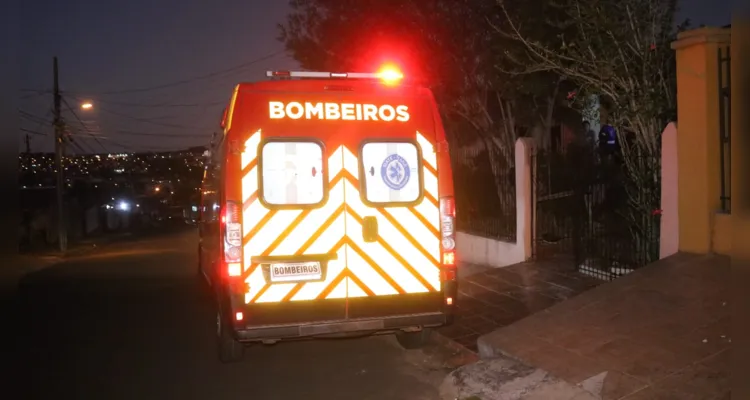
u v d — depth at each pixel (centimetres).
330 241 603
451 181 638
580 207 955
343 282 605
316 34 1455
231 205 585
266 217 591
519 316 784
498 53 1127
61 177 2709
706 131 714
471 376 607
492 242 1138
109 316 981
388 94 629
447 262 629
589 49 838
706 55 710
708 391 486
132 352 762
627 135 965
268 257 591
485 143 1338
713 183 718
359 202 611
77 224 3453
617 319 637
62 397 609
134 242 3008
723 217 707
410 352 723
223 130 669
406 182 624
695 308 621
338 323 604
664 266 727
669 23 859
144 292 1210
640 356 557
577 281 904
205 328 872
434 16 1249
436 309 627
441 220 631
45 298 1190
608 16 834
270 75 624
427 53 1261
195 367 692
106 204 4153
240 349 680
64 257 2398
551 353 599
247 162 591
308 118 607
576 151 1022
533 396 540
